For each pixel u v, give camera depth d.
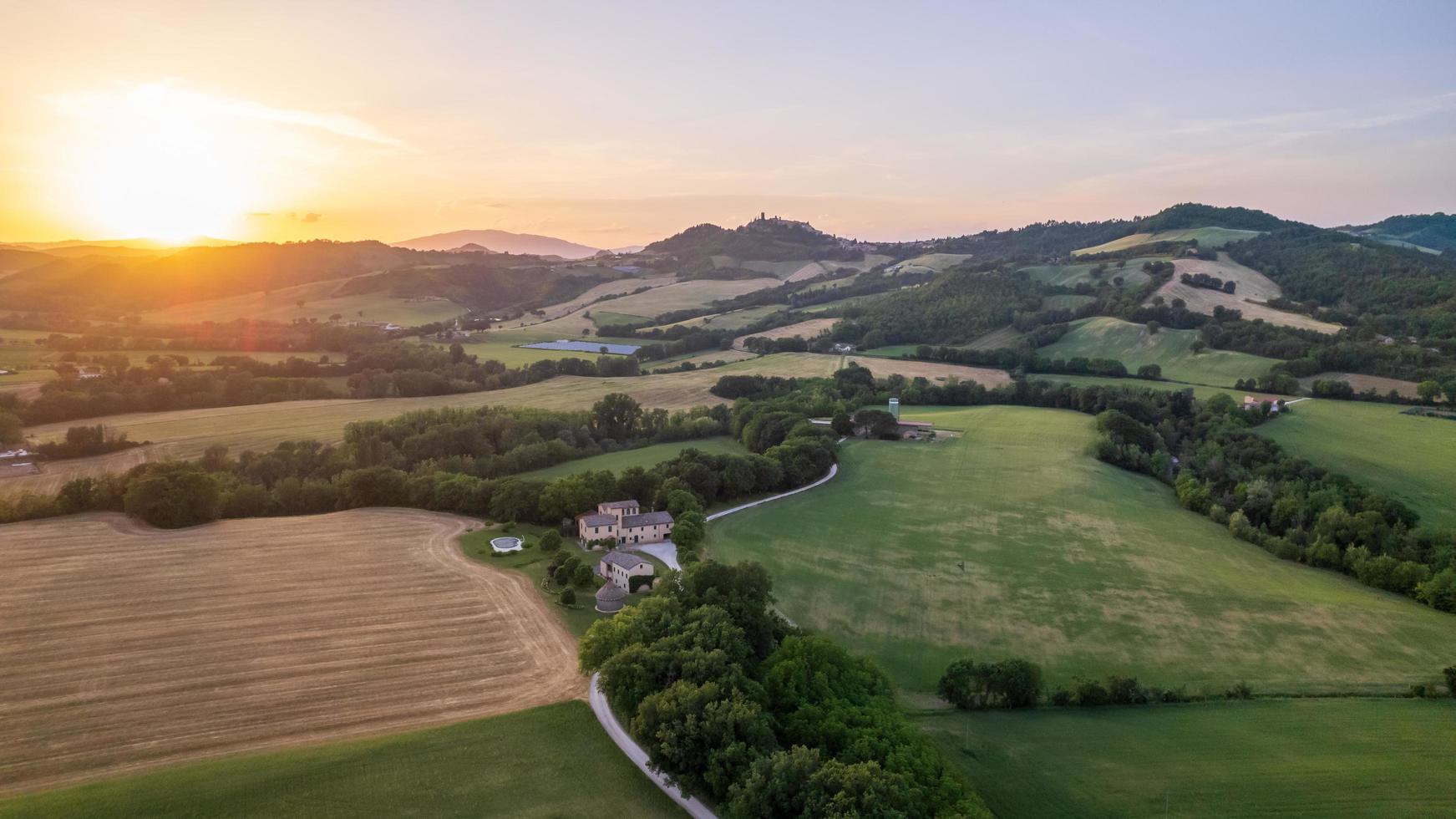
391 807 53.03
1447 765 63.03
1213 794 59.06
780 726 60.00
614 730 63.03
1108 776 61.22
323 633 78.69
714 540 110.00
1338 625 90.25
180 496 109.44
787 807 50.78
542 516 115.06
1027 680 72.81
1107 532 118.44
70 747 59.84
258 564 95.94
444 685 69.75
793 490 137.38
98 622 79.88
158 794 53.34
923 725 68.69
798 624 86.81
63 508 111.81
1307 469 138.12
